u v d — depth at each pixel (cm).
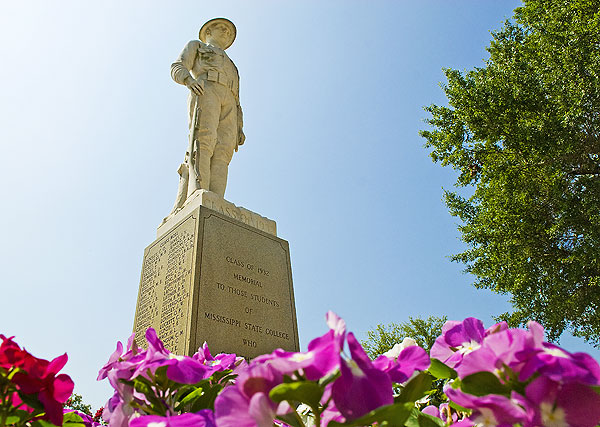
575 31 1249
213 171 643
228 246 511
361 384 84
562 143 1141
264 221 586
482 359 88
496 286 1247
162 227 591
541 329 86
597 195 1124
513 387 86
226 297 470
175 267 501
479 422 85
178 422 95
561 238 1210
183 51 710
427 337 1805
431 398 168
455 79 1327
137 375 116
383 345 1861
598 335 1192
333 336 87
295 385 77
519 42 1385
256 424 81
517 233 1212
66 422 152
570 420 78
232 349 441
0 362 116
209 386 147
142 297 541
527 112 1241
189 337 417
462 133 1334
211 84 683
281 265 554
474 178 1348
